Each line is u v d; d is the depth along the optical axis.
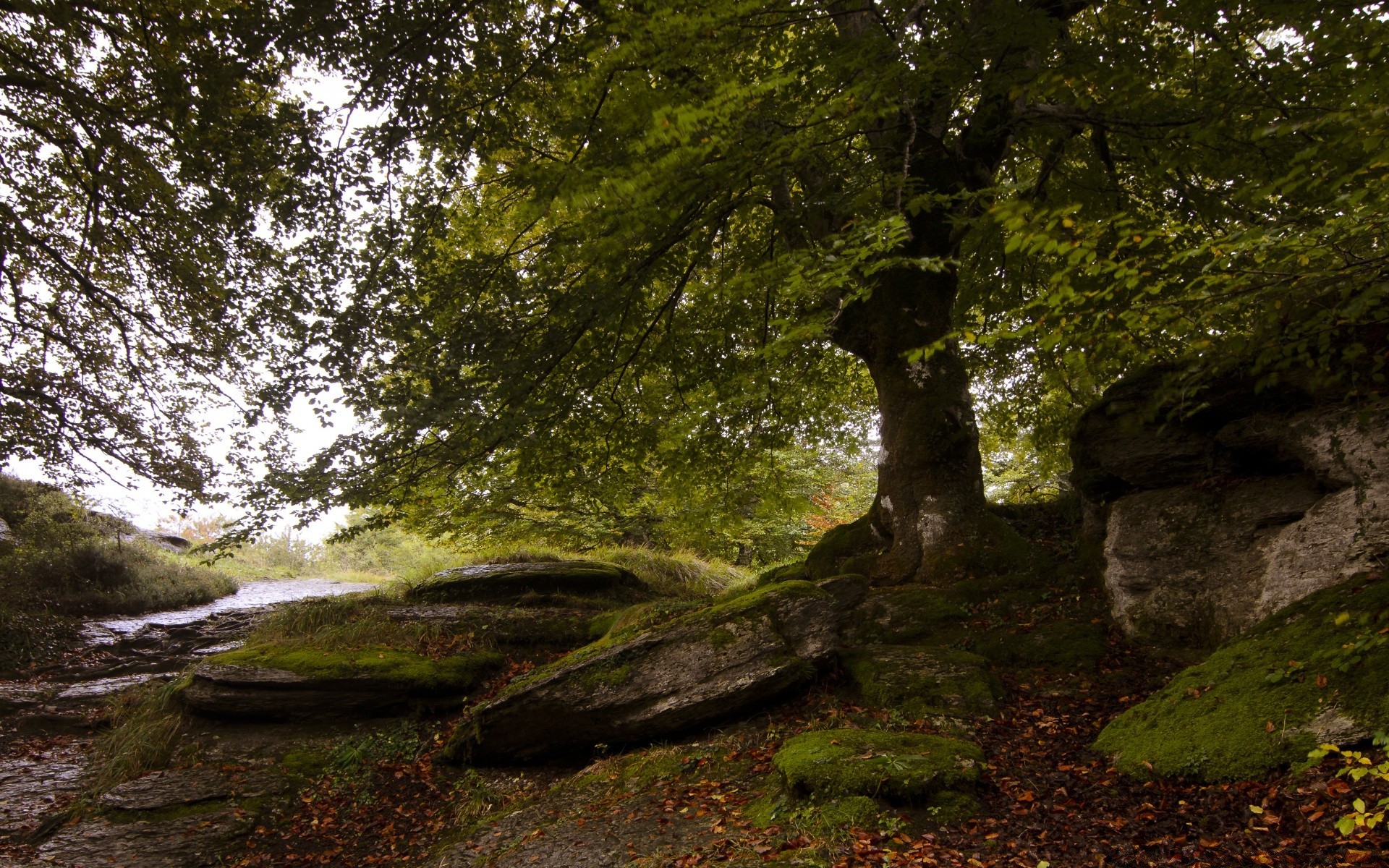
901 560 8.17
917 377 8.48
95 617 13.03
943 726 5.36
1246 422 6.43
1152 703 4.90
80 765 7.29
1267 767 3.84
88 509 15.84
